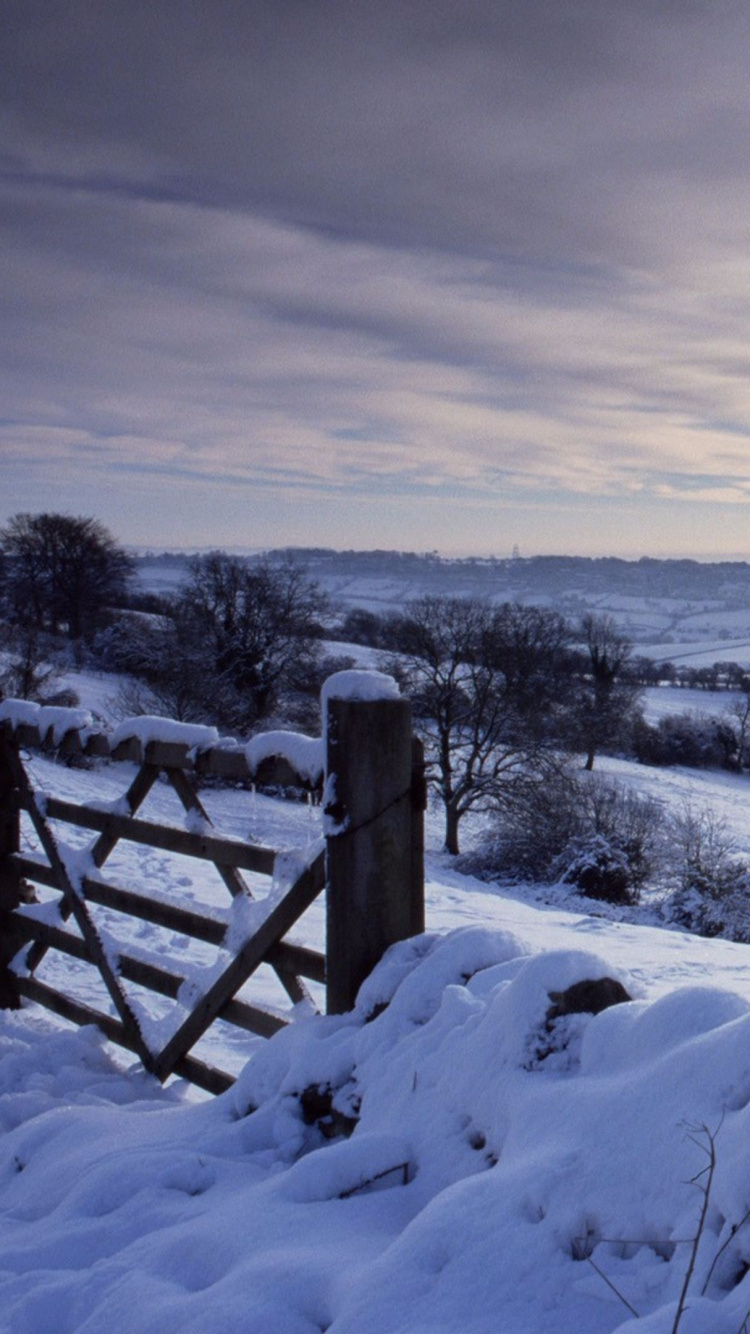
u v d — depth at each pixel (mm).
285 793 14797
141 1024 4438
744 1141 1752
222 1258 2355
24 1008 5543
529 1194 1999
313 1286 2107
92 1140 3426
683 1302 1603
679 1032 2186
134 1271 2400
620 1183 1932
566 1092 2230
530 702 39438
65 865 5000
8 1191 3369
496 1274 1888
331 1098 3057
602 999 2537
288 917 3652
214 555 53625
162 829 4355
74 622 82125
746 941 23156
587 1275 1848
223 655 50812
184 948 8109
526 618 41875
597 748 58406
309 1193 2520
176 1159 2967
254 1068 3361
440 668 40250
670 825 31109
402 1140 2602
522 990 2555
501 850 33031
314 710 51156
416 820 3422
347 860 3320
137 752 4453
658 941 12984
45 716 5168
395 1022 3012
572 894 26656
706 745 69000
